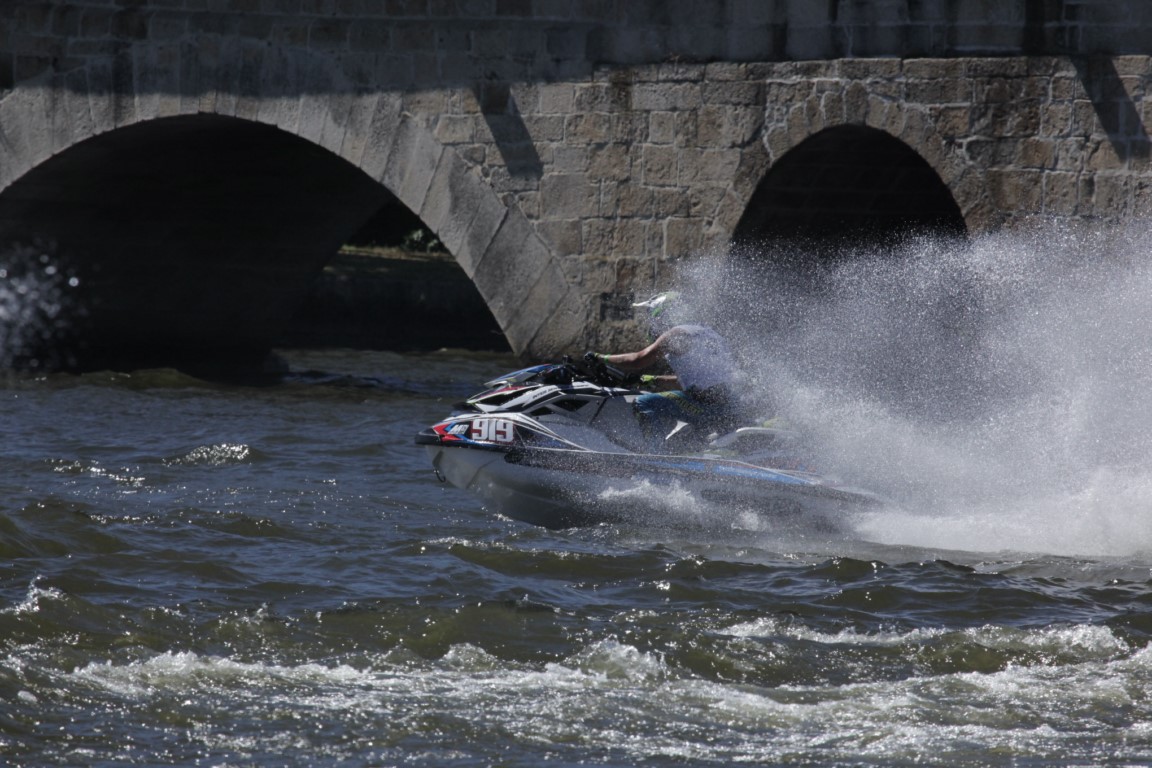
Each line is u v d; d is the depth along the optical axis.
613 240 67.56
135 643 29.66
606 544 38.94
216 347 99.00
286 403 73.06
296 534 39.78
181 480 48.25
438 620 31.36
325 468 51.38
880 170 66.50
